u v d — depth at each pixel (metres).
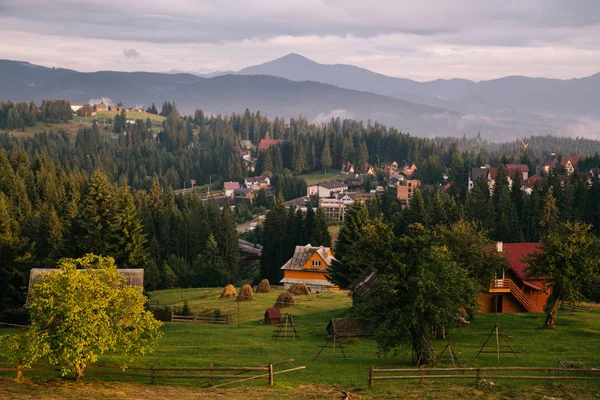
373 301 43.25
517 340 51.56
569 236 55.75
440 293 41.25
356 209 101.69
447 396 35.19
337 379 39.84
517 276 69.81
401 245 42.75
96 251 97.75
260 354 47.94
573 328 55.84
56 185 180.88
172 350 48.47
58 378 37.34
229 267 149.00
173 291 106.56
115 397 33.38
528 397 34.91
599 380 38.16
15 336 35.03
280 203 138.50
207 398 34.00
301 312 72.56
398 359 46.28
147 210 159.25
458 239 58.75
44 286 34.75
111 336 35.81
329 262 107.12
